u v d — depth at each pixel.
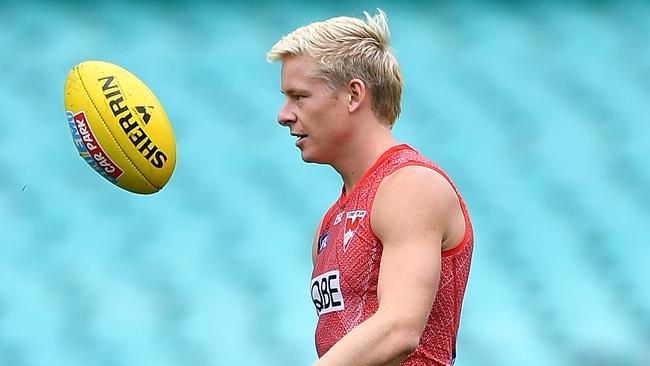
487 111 42.31
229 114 41.16
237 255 34.00
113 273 32.88
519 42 46.16
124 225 35.31
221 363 28.12
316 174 38.31
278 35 45.34
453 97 42.84
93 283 32.22
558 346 30.17
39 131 39.47
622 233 36.47
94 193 36.69
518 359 29.20
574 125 41.97
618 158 40.56
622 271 34.69
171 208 36.28
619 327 31.47
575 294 32.84
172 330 29.88
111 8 46.03
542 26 47.22
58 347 29.09
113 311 30.62
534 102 42.94
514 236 36.16
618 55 45.88
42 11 45.44
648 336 31.11
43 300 31.23
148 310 30.78
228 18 46.12
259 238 34.84
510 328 30.81
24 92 41.28
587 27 47.25
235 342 29.17
